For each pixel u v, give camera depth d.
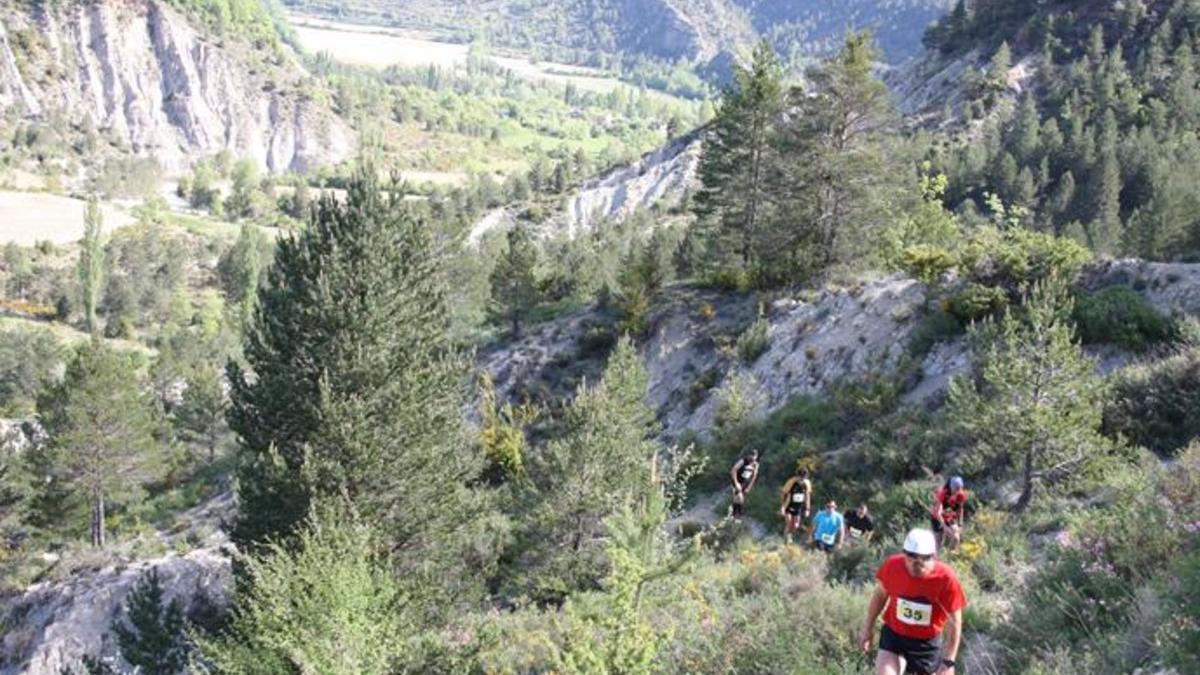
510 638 16.78
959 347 25.61
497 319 56.31
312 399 20.14
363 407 19.34
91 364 45.75
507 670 15.02
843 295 34.47
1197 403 17.33
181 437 64.12
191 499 52.28
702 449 30.62
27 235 169.62
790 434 27.95
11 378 102.25
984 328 22.42
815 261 42.59
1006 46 120.62
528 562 23.61
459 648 16.03
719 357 38.84
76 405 45.16
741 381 34.16
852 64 41.25
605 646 10.66
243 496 20.03
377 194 21.22
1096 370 21.36
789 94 44.91
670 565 11.10
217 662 14.20
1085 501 15.77
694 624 12.45
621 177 170.12
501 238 110.62
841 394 27.86
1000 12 136.38
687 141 171.38
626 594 10.84
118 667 29.06
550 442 24.22
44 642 31.05
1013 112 114.56
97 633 31.33
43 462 46.25
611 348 46.06
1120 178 87.12
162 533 46.09
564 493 23.09
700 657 11.59
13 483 46.16
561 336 48.94
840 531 18.02
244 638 14.94
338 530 15.26
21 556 42.44
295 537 18.53
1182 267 22.83
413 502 20.05
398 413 19.80
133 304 135.38
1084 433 16.33
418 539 20.73
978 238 28.28
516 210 165.12
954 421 20.89
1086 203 82.12
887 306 31.19
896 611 7.19
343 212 21.05
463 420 23.34
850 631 10.80
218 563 32.56
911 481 20.42
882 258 40.09
